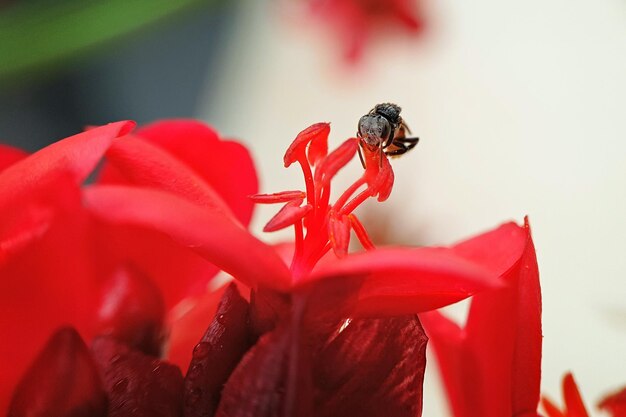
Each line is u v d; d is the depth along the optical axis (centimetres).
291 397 7
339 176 25
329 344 8
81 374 8
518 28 30
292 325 7
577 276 26
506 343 8
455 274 7
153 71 31
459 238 27
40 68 17
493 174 28
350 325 8
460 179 28
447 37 30
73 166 7
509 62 30
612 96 29
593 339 25
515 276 8
